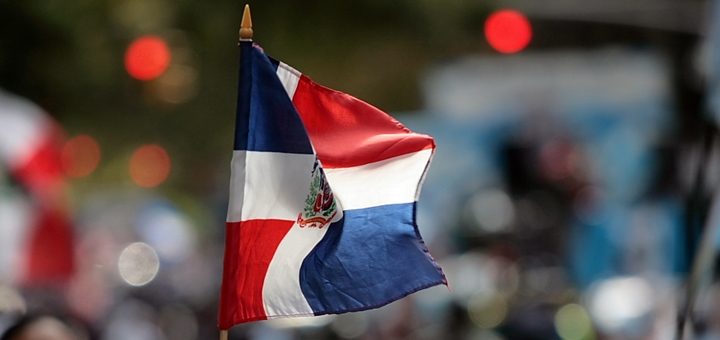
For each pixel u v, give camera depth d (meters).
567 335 24.80
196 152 37.69
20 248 29.67
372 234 12.93
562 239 35.09
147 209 39.28
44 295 25.25
